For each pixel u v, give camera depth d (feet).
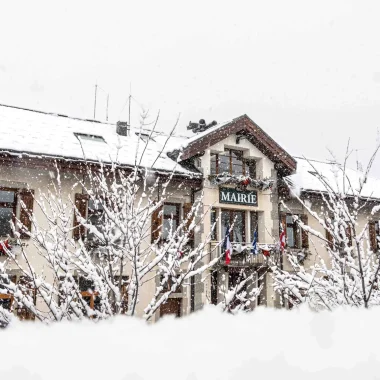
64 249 22.97
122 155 46.60
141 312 42.16
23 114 51.75
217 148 52.49
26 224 39.19
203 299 45.47
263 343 8.46
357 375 6.68
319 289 26.50
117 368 7.05
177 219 47.91
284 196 55.57
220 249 47.96
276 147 55.36
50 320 20.77
